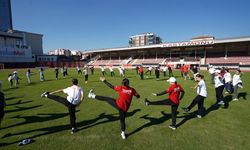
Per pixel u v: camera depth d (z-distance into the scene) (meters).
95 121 7.12
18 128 6.43
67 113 8.16
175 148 5.03
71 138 5.64
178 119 7.36
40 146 5.14
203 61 47.75
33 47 94.94
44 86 16.92
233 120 7.16
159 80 21.20
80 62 77.81
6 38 70.88
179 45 49.22
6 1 115.25
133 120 7.24
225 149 4.97
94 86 16.61
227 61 43.81
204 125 6.68
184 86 16.03
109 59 75.19
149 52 64.62
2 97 5.48
